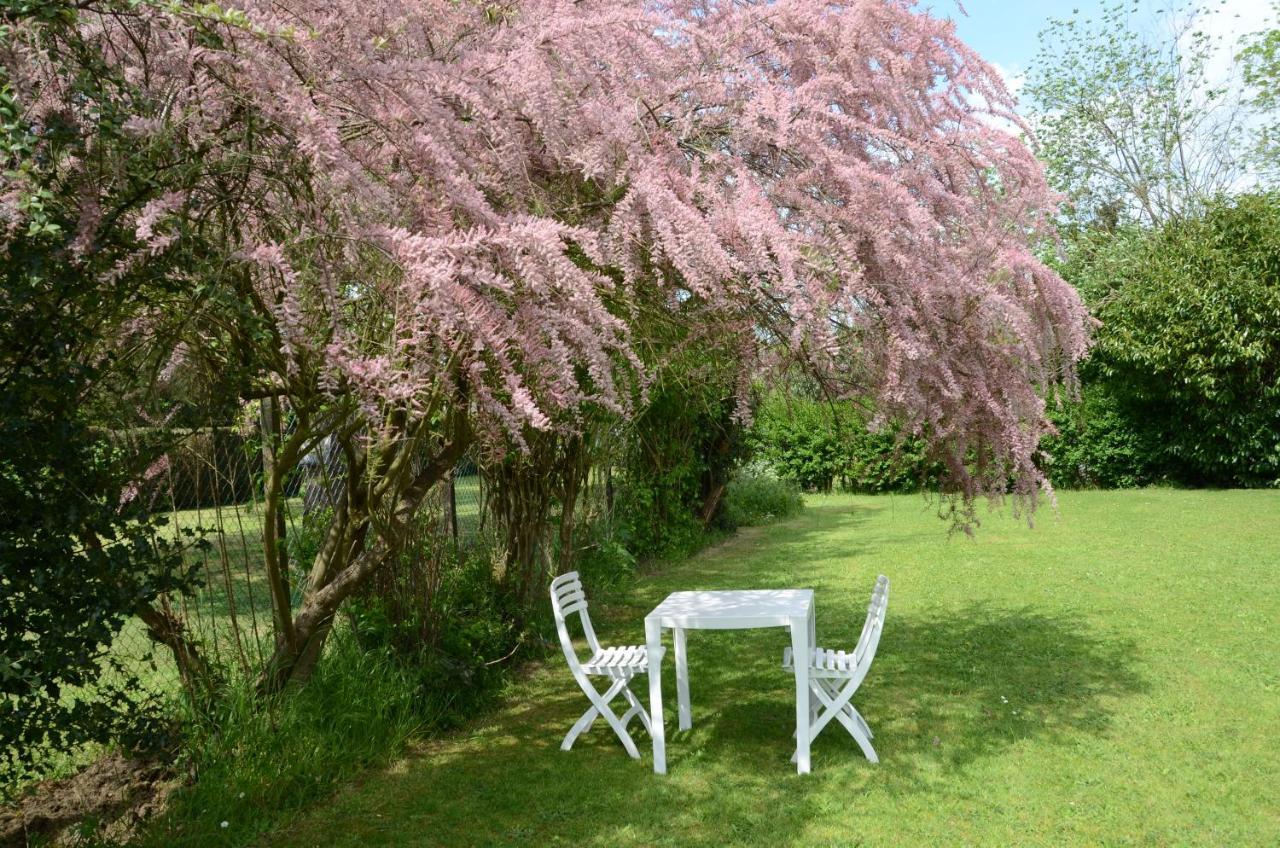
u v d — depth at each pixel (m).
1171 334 13.29
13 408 2.46
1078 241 16.12
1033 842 3.08
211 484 3.86
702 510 10.78
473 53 2.81
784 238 2.89
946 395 3.49
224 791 3.30
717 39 3.22
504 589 5.77
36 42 2.15
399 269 2.64
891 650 5.54
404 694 4.22
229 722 3.50
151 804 3.32
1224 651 5.26
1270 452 13.45
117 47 2.63
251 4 2.31
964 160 3.65
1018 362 3.85
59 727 2.68
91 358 3.01
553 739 4.27
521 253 2.48
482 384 2.44
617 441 7.18
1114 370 14.08
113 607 2.69
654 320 3.68
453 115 2.58
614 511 8.27
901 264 3.19
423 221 2.59
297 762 3.58
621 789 3.63
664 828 3.27
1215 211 13.96
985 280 3.57
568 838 3.21
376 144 2.84
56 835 3.12
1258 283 12.85
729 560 9.42
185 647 3.60
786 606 4.09
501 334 2.36
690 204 2.97
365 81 2.49
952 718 4.34
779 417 12.38
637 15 2.99
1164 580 7.24
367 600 4.63
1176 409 14.07
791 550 9.91
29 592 2.48
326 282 2.51
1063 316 3.80
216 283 2.45
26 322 2.43
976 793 3.48
